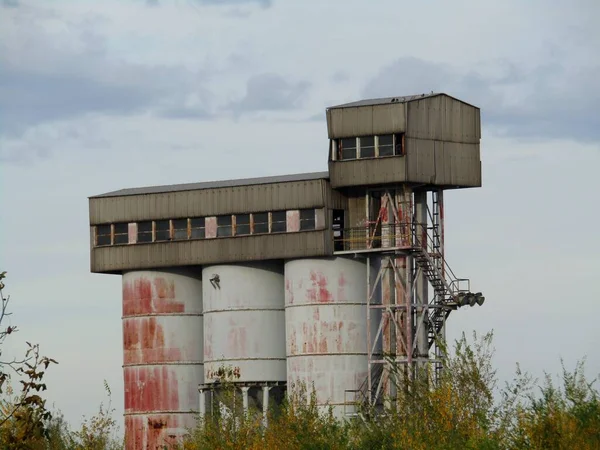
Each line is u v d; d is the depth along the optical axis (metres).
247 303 175.88
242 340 175.62
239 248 175.00
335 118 167.88
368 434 119.12
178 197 180.12
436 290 167.25
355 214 171.62
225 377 164.75
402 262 166.50
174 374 183.38
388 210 167.62
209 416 150.62
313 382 169.75
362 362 170.00
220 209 176.75
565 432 95.94
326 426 125.00
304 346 170.75
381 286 169.88
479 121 171.50
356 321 170.00
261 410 169.38
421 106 166.12
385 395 159.75
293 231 171.50
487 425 102.94
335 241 171.75
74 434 118.00
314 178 170.75
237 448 127.50
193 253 178.62
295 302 171.88
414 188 168.62
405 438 105.69
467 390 107.81
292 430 123.50
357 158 166.75
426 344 166.00
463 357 109.81
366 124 166.38
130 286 185.38
